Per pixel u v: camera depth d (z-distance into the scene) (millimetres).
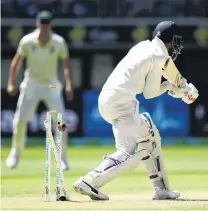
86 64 72062
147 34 71938
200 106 71125
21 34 71625
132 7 72312
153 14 72312
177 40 26953
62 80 72250
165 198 27531
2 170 45219
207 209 23375
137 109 26781
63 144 43344
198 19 72188
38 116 70438
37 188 33469
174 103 70562
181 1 72562
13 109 70875
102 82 72125
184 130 70938
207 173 42375
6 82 70938
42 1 72438
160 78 26641
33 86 44125
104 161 26250
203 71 71812
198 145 70000
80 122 71062
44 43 43719
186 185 34750
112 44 72062
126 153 26234
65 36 72125
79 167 47125
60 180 26125
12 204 24906
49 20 43594
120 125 26406
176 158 55406
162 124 70625
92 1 72312
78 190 26109
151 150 27516
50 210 23031
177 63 71812
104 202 25656
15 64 44438
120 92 26281
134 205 24531
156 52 26469
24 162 52156
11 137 70812
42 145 70125
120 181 37031
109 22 72062
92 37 72125
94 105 71438
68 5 72500
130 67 26391
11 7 71938
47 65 43969
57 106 44062
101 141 71000
